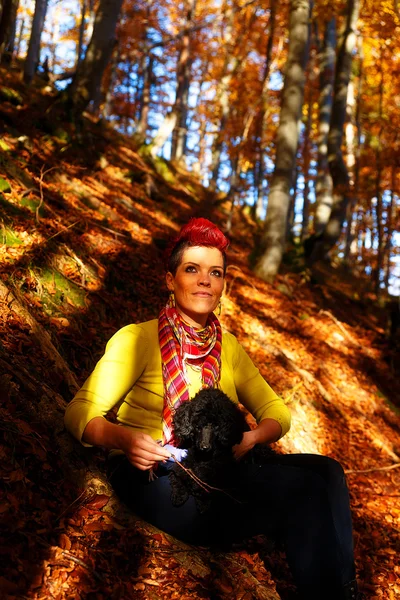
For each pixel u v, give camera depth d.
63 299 4.75
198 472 2.38
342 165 14.95
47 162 8.13
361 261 27.25
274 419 2.78
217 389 2.46
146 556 2.53
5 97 10.13
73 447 2.87
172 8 29.11
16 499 2.38
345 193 14.77
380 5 14.12
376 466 6.60
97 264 5.89
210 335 2.74
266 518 2.53
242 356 2.98
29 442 2.67
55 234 5.25
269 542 3.20
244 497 2.53
